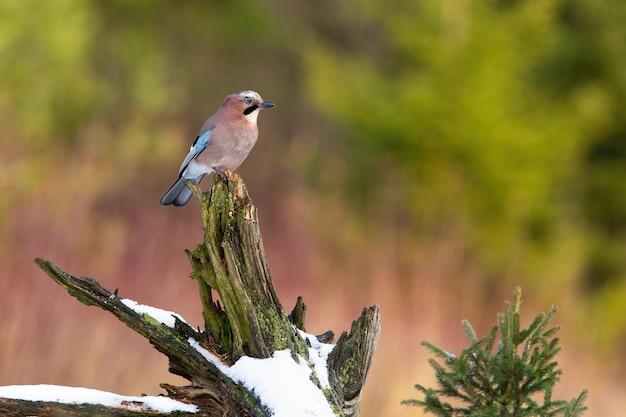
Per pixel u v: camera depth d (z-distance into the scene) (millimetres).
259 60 24141
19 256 9734
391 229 14688
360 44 23906
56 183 12797
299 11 24375
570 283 17078
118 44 21078
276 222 13906
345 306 11641
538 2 18109
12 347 8375
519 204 17188
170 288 10773
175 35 23250
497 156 17312
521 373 3184
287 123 23547
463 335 11812
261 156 20078
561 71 20391
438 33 18297
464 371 3238
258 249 3346
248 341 3297
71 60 17891
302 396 3064
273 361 3219
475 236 16531
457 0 18188
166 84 22062
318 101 19516
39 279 9047
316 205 14953
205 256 3408
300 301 3754
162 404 3270
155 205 14016
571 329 14867
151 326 3393
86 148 15695
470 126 17406
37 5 17422
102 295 3412
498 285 14742
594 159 20250
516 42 18125
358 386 3369
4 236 10328
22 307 8641
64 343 8570
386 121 17938
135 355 8719
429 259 12891
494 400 3236
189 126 22984
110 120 19266
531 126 17984
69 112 18062
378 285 11938
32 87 17094
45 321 8609
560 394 11234
